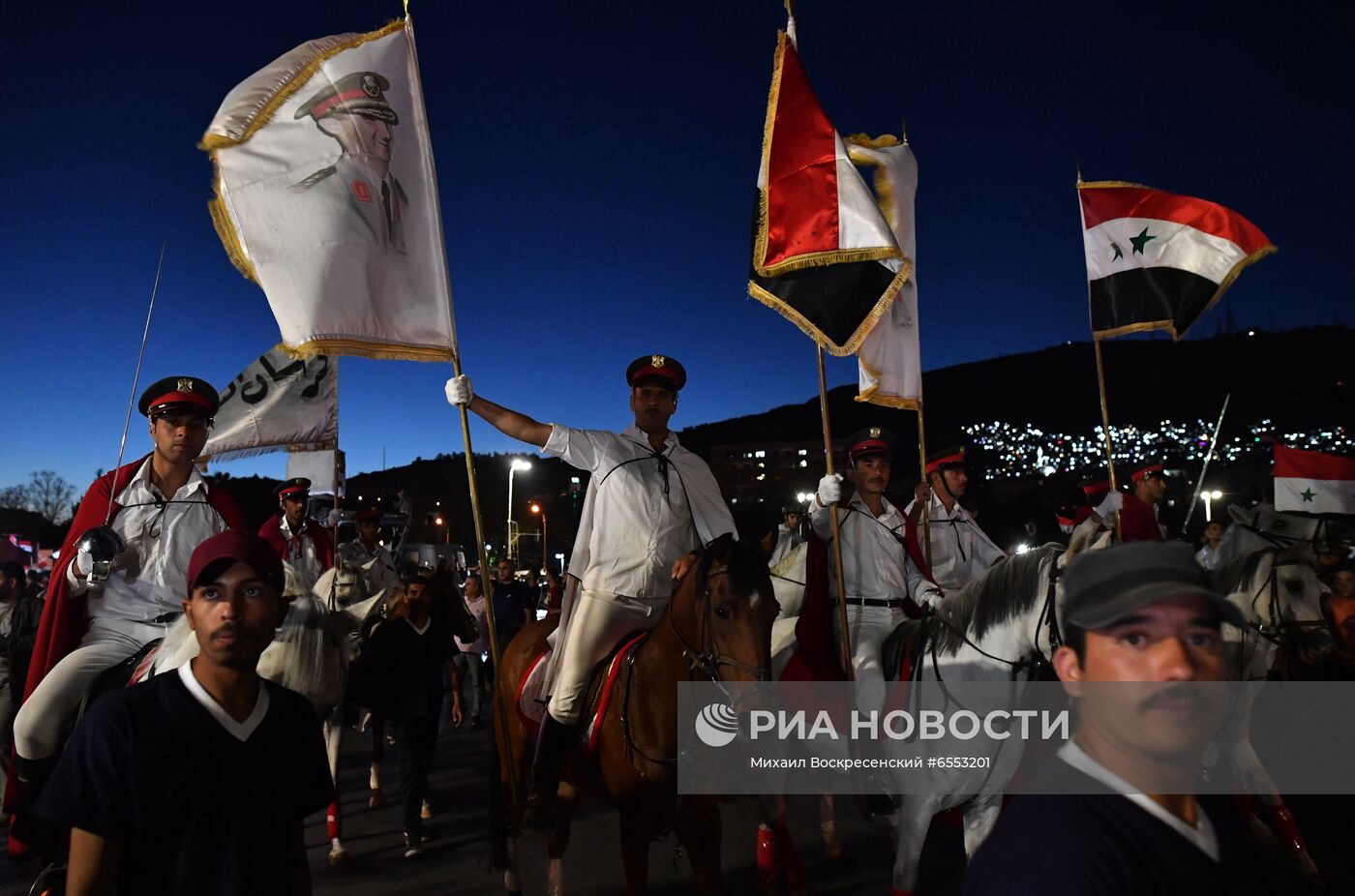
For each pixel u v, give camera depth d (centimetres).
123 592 482
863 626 515
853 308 510
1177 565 148
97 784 215
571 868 616
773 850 547
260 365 770
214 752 225
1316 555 624
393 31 476
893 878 454
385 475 12550
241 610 231
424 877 607
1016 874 143
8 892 595
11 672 697
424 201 473
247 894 222
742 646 379
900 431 14150
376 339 444
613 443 481
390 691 680
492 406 469
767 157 530
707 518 494
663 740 411
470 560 4578
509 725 528
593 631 461
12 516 2478
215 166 424
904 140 675
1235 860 154
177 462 495
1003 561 448
